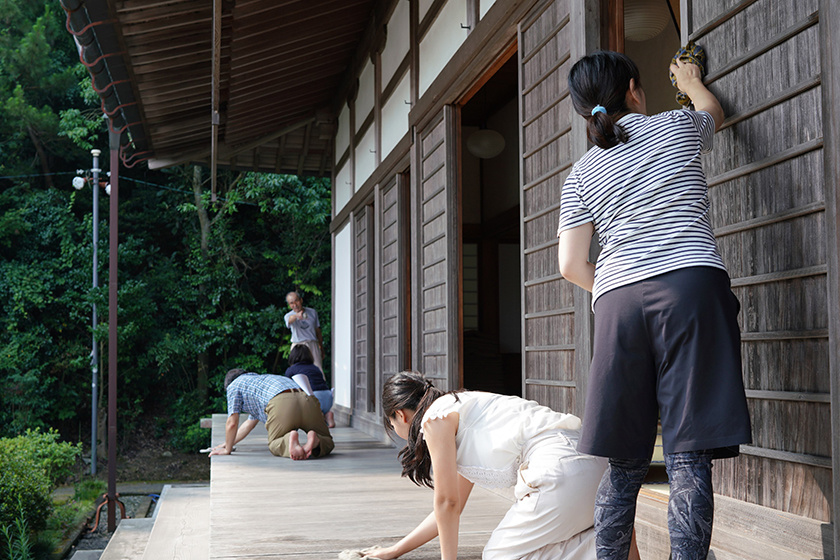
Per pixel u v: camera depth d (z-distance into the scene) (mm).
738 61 1813
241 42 6254
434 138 4805
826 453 1532
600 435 1477
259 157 10172
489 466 1960
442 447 1908
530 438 1944
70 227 17172
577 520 1829
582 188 1618
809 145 1578
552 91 3041
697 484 1377
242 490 3445
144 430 17203
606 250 1559
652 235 1485
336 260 9570
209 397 17344
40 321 16891
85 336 17062
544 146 3119
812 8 1587
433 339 4820
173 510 5324
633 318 1465
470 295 9086
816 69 1575
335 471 4062
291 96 8398
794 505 1622
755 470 1750
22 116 17219
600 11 2678
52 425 16812
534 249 3197
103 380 16922
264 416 4828
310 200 17531
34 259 17047
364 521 2746
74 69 18156
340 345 9156
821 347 1548
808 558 1527
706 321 1392
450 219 4457
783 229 1670
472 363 8891
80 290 16953
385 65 6492
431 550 2295
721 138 1893
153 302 16828
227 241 17578
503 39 3576
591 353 2578
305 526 2660
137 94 6621
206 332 17078
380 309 6629
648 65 4484
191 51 6047
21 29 17859
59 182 18391
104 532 9992
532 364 3215
